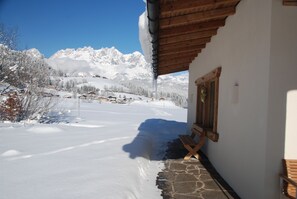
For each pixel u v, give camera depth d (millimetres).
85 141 6844
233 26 4582
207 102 7133
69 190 3371
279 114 3166
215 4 3891
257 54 3514
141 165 5352
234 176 4379
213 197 4129
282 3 3141
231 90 4527
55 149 5797
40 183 3602
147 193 4219
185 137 7707
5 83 11227
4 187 3412
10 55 11664
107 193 3328
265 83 3248
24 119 10891
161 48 6453
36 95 11375
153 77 9141
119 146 6348
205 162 6301
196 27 5062
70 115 15008
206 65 6871
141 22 4117
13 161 4703
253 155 3566
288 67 3154
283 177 3016
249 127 3738
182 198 4070
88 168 4402
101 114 18688
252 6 3717
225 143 4977
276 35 3152
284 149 3162
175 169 5691
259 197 3326
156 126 12633
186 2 3703
